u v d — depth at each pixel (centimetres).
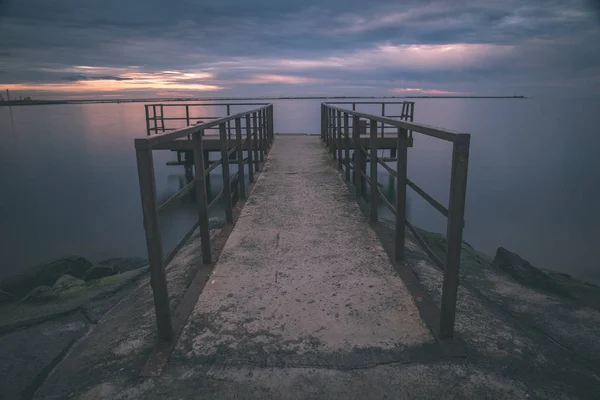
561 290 382
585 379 213
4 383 238
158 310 237
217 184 1783
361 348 234
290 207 527
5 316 380
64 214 1569
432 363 220
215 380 209
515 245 1262
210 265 353
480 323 263
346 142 642
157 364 220
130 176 2478
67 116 12081
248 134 654
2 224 1422
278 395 197
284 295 297
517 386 204
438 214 1464
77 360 242
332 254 372
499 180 2391
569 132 6006
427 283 317
